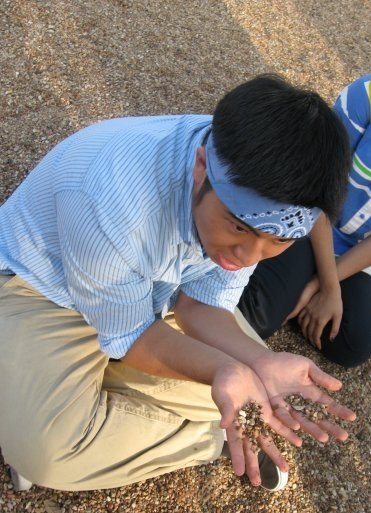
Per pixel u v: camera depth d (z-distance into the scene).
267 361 1.36
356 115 1.78
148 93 2.75
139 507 1.62
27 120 2.45
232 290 1.52
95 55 2.83
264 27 3.45
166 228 1.23
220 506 1.69
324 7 3.84
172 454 1.55
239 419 1.25
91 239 1.19
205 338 1.48
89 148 1.27
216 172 1.01
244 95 1.00
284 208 0.99
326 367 2.14
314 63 3.32
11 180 2.23
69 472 1.42
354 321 2.02
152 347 1.33
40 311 1.47
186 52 3.03
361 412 2.04
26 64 2.67
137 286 1.26
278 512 1.72
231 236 1.08
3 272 1.52
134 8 3.17
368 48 3.60
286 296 1.95
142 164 1.19
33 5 2.95
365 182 1.85
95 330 1.49
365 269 2.11
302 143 0.95
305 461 1.85
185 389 1.56
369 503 1.83
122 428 1.46
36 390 1.40
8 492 1.57
